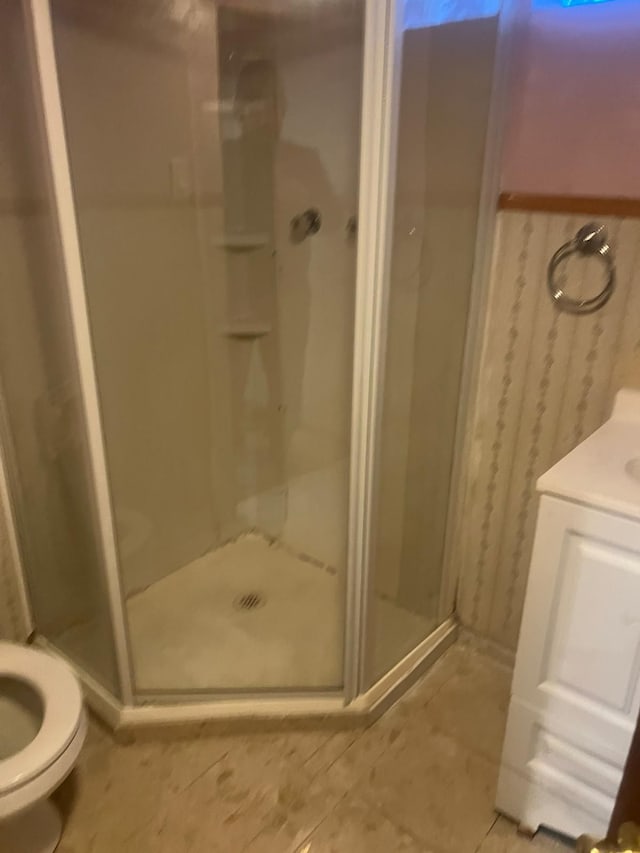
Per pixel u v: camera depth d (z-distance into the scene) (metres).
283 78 1.70
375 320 1.42
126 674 1.71
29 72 1.28
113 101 1.65
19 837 1.42
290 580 2.15
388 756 1.70
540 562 1.30
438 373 1.70
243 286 2.05
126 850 1.47
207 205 1.96
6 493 1.81
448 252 1.59
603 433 1.48
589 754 1.37
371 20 1.21
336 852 1.47
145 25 1.65
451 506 1.92
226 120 1.87
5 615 1.89
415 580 1.89
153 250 1.87
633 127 1.41
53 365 1.54
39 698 1.43
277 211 1.88
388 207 1.34
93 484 1.54
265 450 2.19
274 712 1.74
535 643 1.36
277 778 1.64
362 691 1.78
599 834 1.41
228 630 1.96
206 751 1.71
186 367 2.06
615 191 1.47
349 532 1.62
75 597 1.80
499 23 1.46
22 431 1.72
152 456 2.03
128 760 1.68
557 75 1.48
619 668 1.27
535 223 1.60
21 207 1.44
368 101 1.27
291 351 1.99
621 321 1.53
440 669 1.98
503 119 1.56
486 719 1.81
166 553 2.15
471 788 1.62
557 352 1.65
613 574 1.23
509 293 1.69
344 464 1.70
